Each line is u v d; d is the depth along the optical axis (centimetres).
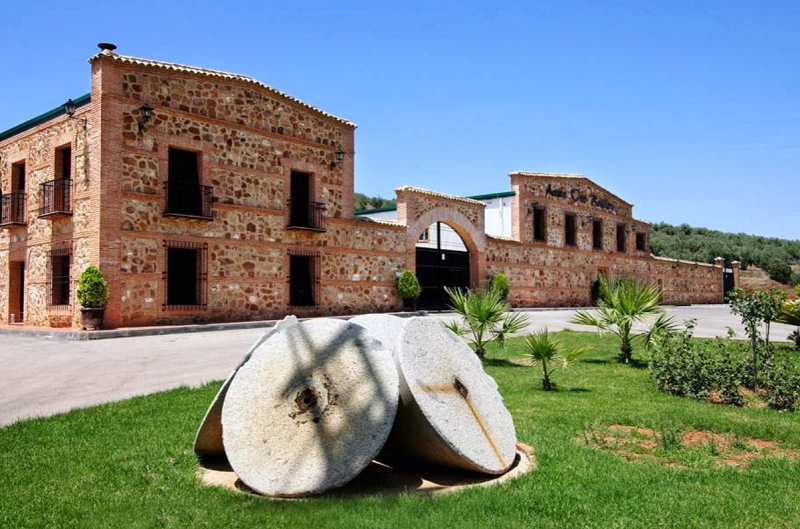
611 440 589
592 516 386
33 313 1762
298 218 1988
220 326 1612
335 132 2097
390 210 3189
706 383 802
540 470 477
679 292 4075
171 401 728
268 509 389
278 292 1870
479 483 449
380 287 2194
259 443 434
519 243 2812
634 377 959
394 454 489
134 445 545
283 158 1914
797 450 570
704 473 479
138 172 1563
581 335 1552
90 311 1441
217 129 1742
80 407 705
